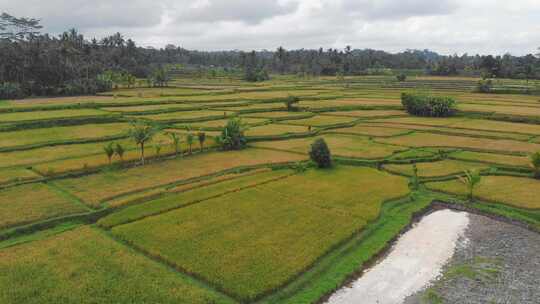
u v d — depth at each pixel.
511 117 69.00
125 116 69.25
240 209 30.31
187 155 46.84
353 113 77.00
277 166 42.50
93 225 28.02
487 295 21.19
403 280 22.48
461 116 74.38
